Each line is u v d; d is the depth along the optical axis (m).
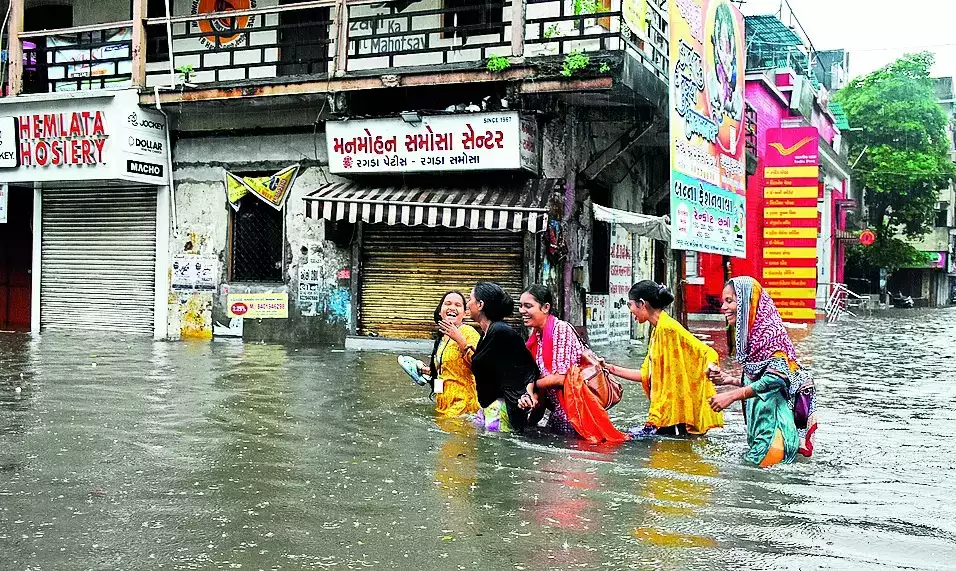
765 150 24.59
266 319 14.88
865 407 9.29
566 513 4.96
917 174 43.78
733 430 7.70
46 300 16.41
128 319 15.83
